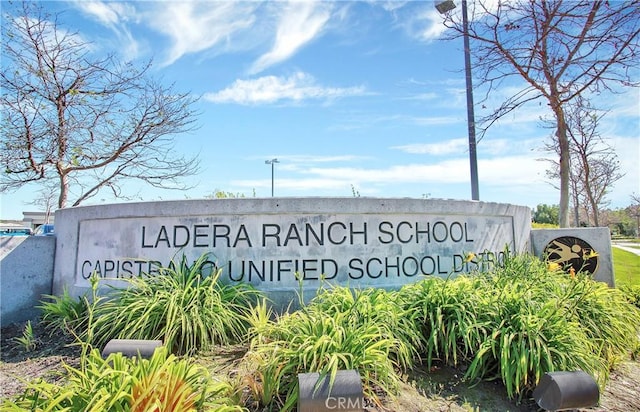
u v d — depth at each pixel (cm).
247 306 557
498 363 408
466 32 927
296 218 601
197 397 295
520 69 927
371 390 361
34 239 705
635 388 427
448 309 449
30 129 1013
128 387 280
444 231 656
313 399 300
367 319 409
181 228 605
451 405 370
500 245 716
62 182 1066
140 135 1128
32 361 468
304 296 581
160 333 447
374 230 618
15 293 677
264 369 352
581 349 407
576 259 779
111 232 643
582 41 877
